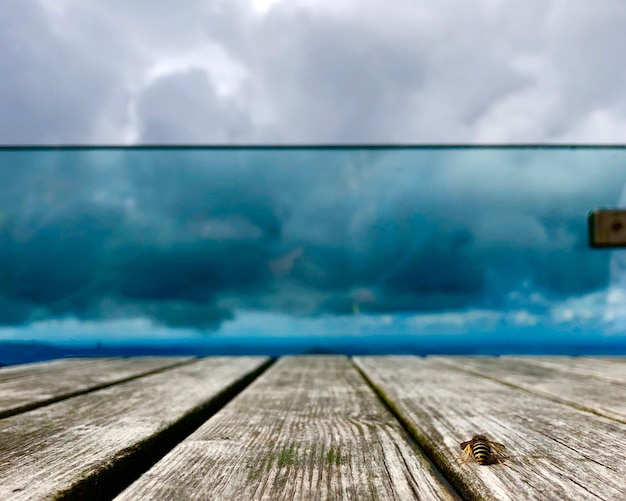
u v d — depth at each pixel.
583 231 3.52
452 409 1.10
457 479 0.68
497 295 3.79
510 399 1.23
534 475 0.65
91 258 3.84
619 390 1.38
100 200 3.96
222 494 0.59
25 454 0.75
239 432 0.89
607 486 0.61
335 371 1.92
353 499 0.57
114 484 0.72
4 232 3.79
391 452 0.76
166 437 0.93
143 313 3.90
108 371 1.91
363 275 4.08
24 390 1.39
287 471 0.67
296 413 1.07
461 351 3.66
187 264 4.02
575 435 0.87
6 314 3.61
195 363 2.28
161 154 4.04
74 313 3.74
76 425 0.95
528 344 3.66
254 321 4.11
